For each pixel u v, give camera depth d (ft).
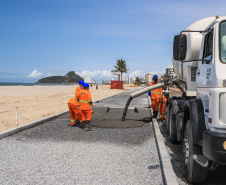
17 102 64.13
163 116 32.12
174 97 23.13
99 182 13.92
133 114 41.32
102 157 18.33
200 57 14.52
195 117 12.78
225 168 15.92
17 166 16.49
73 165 16.66
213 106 11.08
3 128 30.42
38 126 30.60
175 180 13.00
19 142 22.72
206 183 13.66
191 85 20.13
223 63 11.43
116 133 26.43
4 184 13.70
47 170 15.78
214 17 19.48
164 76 26.73
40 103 62.34
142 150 20.15
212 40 12.50
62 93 110.63
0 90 139.54
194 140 12.57
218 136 10.59
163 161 15.88
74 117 30.68
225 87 10.91
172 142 22.39
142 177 14.61
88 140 23.41
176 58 13.79
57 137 24.66
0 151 19.88
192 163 12.89
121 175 14.93
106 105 57.36
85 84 27.99
